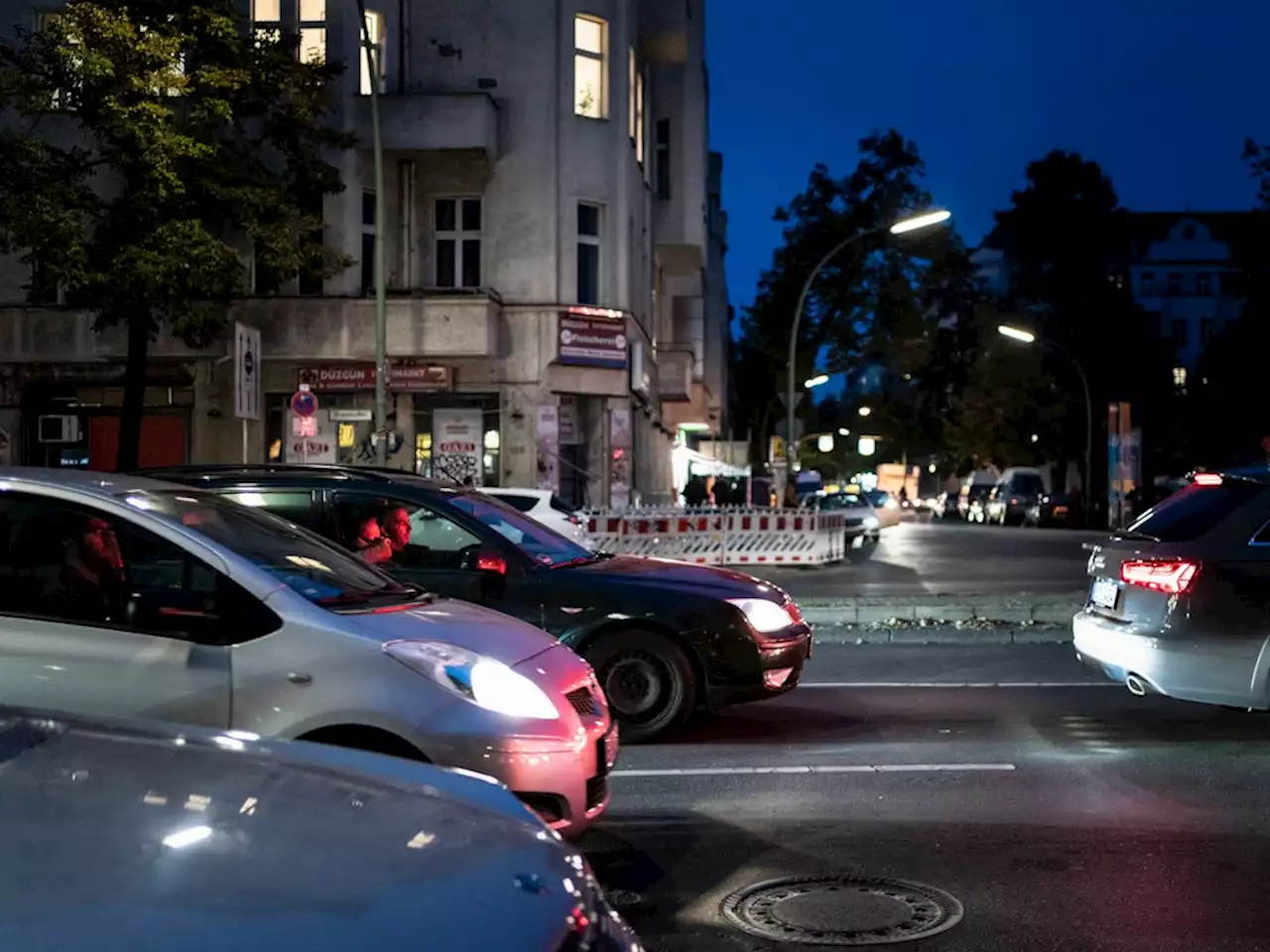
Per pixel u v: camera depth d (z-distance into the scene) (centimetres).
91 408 2875
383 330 2291
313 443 2670
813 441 7856
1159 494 4897
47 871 207
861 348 5953
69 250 2214
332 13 2778
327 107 2703
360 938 200
